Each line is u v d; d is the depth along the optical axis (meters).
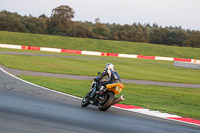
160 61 82.00
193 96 22.31
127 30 164.50
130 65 55.25
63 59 54.06
